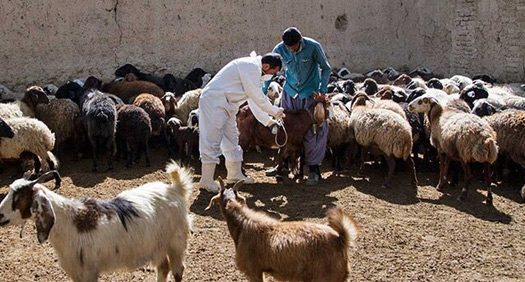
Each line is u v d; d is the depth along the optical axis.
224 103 8.20
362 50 18.56
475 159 8.24
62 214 4.61
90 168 9.73
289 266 4.86
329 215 4.89
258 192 8.58
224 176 9.37
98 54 14.60
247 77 8.01
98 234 4.68
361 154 9.71
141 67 15.16
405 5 19.03
